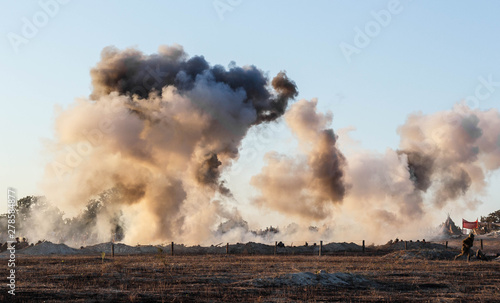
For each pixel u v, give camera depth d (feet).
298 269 98.27
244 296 62.39
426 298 64.23
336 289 71.00
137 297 57.41
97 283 71.67
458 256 132.26
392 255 145.69
